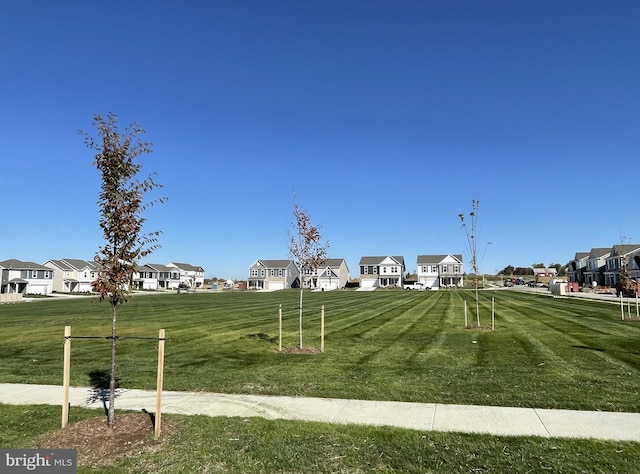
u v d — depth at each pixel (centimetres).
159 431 605
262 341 1565
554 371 994
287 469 505
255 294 6481
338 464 516
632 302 3453
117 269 627
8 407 764
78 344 1525
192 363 1157
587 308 2897
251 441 588
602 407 718
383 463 518
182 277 12888
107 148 633
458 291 6475
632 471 488
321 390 845
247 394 832
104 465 518
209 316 2661
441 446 565
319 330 1880
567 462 512
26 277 7919
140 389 880
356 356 1230
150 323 2252
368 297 4991
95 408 753
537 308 2928
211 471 503
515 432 612
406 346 1402
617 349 1290
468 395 795
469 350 1302
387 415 696
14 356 1295
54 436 606
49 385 925
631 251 6706
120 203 628
